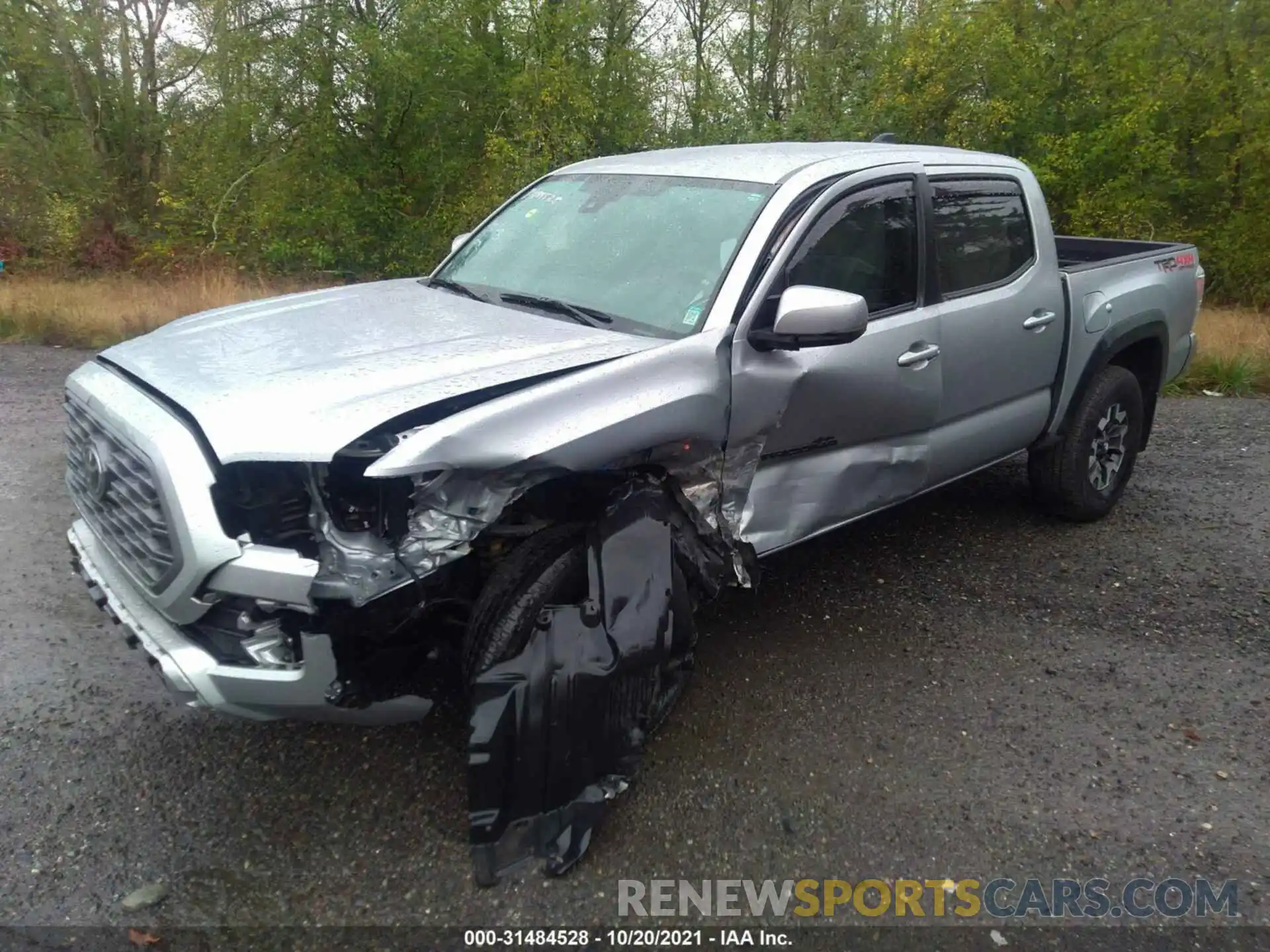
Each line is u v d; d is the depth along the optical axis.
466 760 3.35
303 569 2.63
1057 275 4.98
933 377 4.18
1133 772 3.41
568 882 2.83
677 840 3.01
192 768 3.29
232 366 3.12
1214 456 6.89
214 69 17.98
